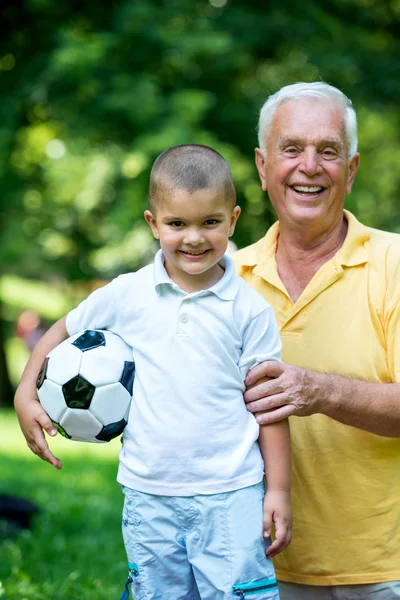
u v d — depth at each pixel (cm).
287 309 417
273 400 357
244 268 436
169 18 1292
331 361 400
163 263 371
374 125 1543
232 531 346
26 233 1698
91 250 1800
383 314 397
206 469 346
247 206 1352
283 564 409
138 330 363
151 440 351
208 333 352
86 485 1051
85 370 360
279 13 1359
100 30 1319
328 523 398
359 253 410
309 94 413
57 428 370
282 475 361
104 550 738
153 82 1245
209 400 349
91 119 1273
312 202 408
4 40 1351
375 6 1469
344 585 399
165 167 355
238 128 1351
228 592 346
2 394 2162
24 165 1512
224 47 1242
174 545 354
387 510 392
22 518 805
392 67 1372
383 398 370
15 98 1298
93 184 1391
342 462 396
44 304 2761
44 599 537
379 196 1673
